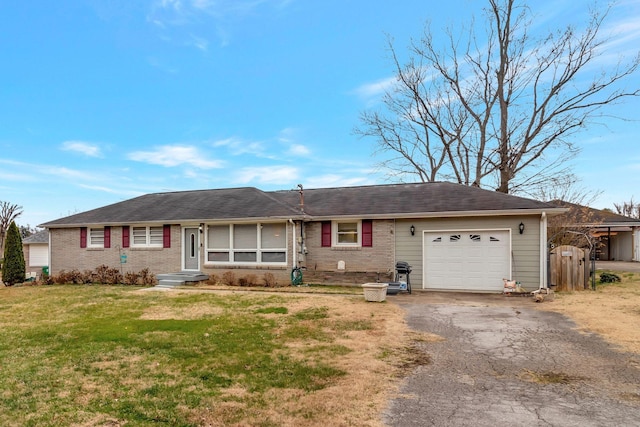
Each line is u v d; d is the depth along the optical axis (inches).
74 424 158.2
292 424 156.5
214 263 666.8
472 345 271.1
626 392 187.5
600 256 1256.2
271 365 230.1
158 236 708.7
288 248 624.7
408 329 318.0
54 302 482.6
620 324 320.5
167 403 177.3
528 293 506.6
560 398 180.9
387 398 181.9
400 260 600.1
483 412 166.6
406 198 652.7
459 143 1070.4
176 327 331.3
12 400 182.5
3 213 1518.2
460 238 574.9
